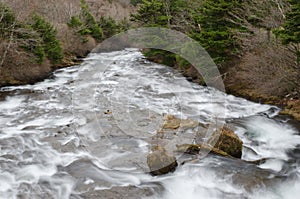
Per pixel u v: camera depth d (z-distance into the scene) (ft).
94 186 17.10
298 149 22.86
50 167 19.43
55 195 16.31
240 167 19.02
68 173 18.57
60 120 28.94
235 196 16.46
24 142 23.44
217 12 37.96
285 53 32.40
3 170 18.98
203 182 17.60
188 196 16.49
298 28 25.18
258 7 38.81
